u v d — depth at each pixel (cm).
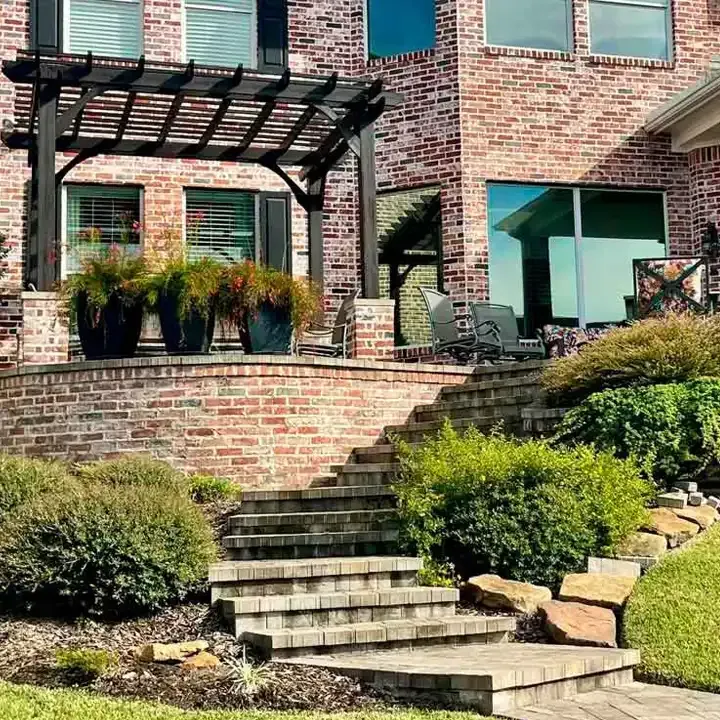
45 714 559
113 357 1170
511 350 1422
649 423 985
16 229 1512
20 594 763
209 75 1270
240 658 689
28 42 1555
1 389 1160
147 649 679
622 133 1695
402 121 1650
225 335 1236
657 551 873
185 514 806
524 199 1658
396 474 1051
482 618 777
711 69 1684
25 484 906
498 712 611
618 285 1686
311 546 900
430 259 1644
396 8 1673
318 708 611
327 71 1667
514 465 905
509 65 1655
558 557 858
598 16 1725
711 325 1127
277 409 1123
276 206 1631
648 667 713
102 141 1439
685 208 1711
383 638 720
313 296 1209
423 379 1220
